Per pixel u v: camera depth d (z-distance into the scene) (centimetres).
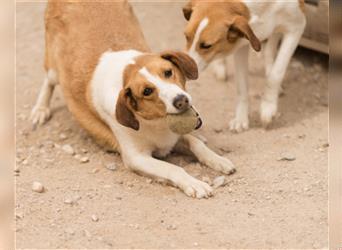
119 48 810
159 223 679
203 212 696
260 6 815
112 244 646
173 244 643
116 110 715
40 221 687
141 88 695
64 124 909
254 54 1081
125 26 838
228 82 1010
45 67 908
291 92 982
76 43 829
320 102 954
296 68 1048
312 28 1002
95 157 824
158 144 781
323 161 787
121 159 818
